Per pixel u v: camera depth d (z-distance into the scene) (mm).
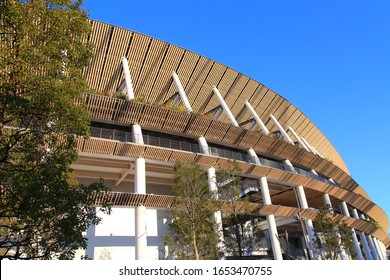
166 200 22562
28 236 8570
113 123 24625
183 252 17828
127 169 25844
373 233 46156
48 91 8414
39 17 9094
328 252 26609
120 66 28172
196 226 18000
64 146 9609
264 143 31438
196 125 27109
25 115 8711
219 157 25859
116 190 27656
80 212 9008
